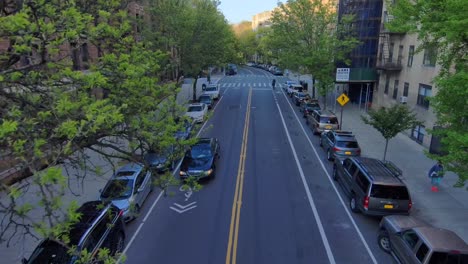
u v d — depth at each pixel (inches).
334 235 454.9
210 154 653.3
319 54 1145.4
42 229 185.0
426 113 857.5
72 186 601.6
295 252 415.8
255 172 673.6
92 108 243.6
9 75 268.5
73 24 264.2
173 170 682.2
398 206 468.4
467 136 320.8
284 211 518.0
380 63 1197.7
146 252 416.8
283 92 1860.2
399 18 442.0
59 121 237.6
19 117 231.3
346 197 568.4
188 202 548.4
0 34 236.8
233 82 2326.5
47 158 230.4
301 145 863.1
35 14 241.1
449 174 666.2
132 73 322.7
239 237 446.9
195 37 1196.5
